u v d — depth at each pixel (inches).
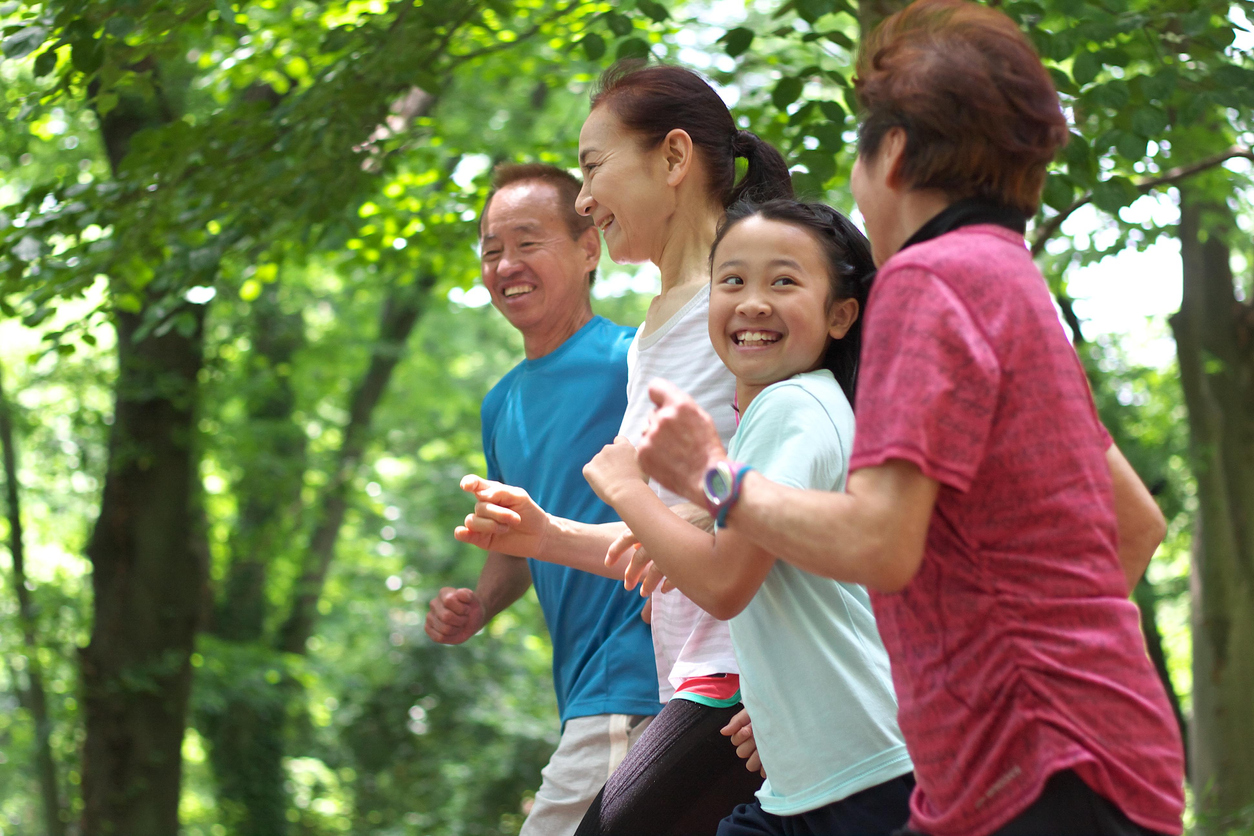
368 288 448.1
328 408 684.7
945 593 63.1
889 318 62.5
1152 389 432.5
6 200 452.1
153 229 223.9
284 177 213.0
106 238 225.0
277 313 532.1
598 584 120.0
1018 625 61.2
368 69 203.0
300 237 251.8
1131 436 411.8
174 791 367.2
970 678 62.2
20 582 464.1
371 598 722.2
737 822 87.4
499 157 364.2
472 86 390.6
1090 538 62.1
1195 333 305.7
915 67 66.7
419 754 695.7
